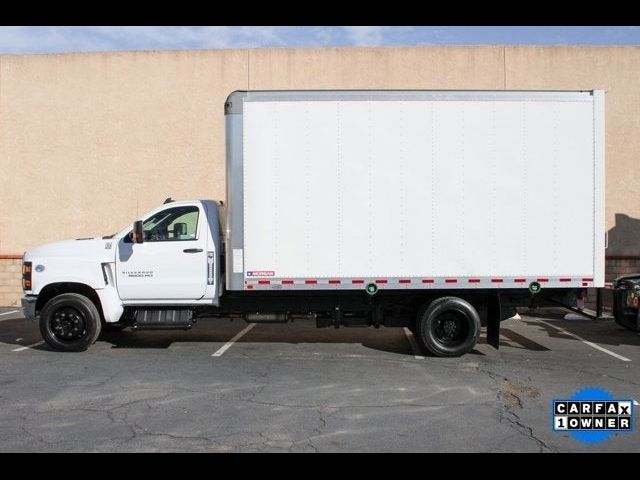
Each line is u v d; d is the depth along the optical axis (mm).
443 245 8477
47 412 6004
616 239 14133
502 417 5875
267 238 8484
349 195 8453
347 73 14352
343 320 9109
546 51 14164
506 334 10602
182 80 14539
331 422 5703
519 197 8453
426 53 14281
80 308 8828
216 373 7625
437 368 7938
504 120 8445
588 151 8477
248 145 8453
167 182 14586
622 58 14102
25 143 14781
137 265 8867
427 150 8445
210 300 8906
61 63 14688
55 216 14734
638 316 9852
